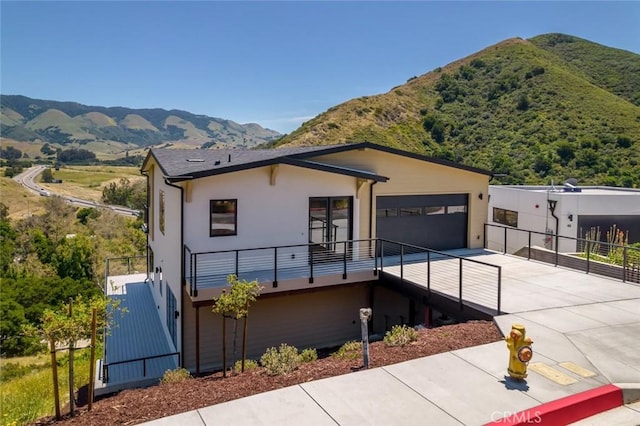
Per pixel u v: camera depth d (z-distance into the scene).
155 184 15.98
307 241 12.70
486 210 16.62
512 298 9.98
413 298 11.27
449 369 6.57
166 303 13.23
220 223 11.47
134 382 9.91
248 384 6.45
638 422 5.44
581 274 12.46
